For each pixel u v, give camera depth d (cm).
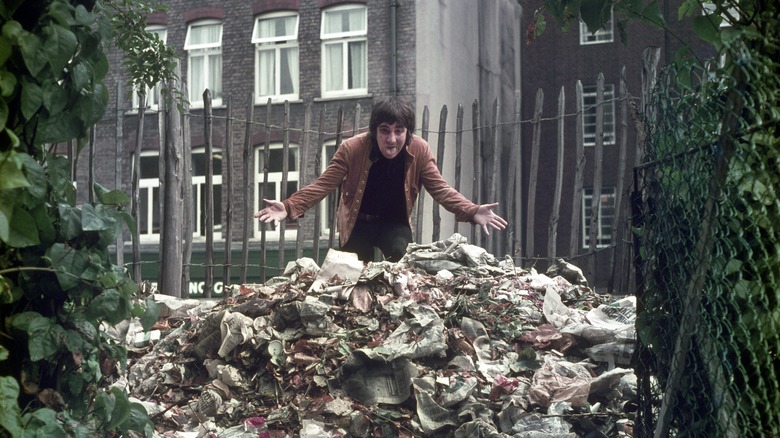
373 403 434
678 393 257
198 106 1794
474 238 837
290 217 536
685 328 241
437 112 1758
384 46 1752
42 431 211
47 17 220
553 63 2173
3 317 235
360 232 562
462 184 1827
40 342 231
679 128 251
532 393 419
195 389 476
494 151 831
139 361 511
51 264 234
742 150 215
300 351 471
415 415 426
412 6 1744
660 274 276
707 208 225
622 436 383
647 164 277
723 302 230
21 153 214
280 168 1741
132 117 1706
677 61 253
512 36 2181
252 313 511
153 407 448
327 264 541
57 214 240
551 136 2136
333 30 1781
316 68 1780
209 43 1834
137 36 465
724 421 226
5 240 202
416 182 550
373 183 553
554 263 705
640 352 297
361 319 493
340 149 547
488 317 509
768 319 219
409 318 488
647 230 284
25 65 221
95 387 263
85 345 244
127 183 1697
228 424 443
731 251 222
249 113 784
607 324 504
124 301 246
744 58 206
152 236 1688
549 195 2114
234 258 1623
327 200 1609
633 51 2103
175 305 590
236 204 1698
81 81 230
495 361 468
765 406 219
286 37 1800
